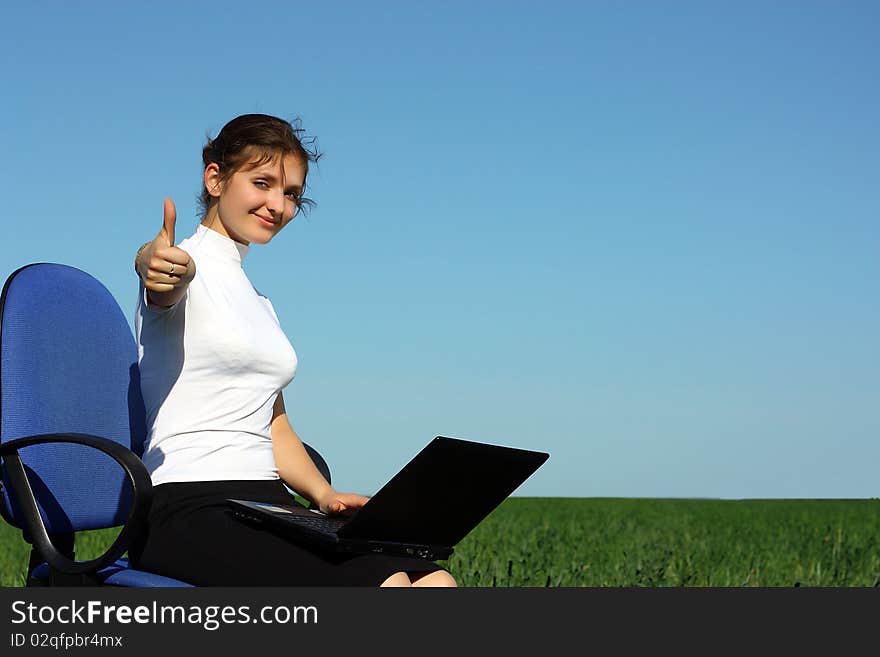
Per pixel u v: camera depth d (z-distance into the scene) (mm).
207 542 2994
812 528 12391
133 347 3631
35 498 3113
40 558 3266
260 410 3334
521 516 15523
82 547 7836
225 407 3252
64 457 3219
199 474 3160
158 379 3264
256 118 3393
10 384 3125
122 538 2867
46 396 3201
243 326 3279
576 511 18391
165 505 3113
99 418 3387
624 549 8758
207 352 3219
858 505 22906
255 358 3268
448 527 3084
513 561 7422
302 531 2879
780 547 9281
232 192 3354
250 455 3268
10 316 3189
